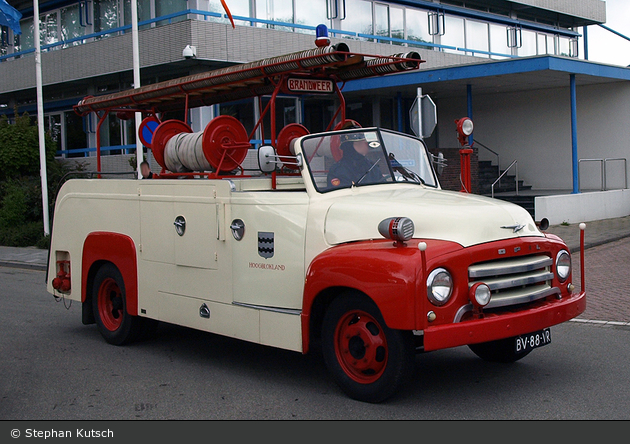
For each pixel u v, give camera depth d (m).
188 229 6.60
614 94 20.25
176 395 5.74
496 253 5.06
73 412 5.38
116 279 7.61
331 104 20.77
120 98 8.68
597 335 7.47
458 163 20.52
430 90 21.45
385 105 23.39
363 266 4.98
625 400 5.25
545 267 5.49
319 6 21.20
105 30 21.30
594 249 13.92
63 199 8.37
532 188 22.19
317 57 6.30
